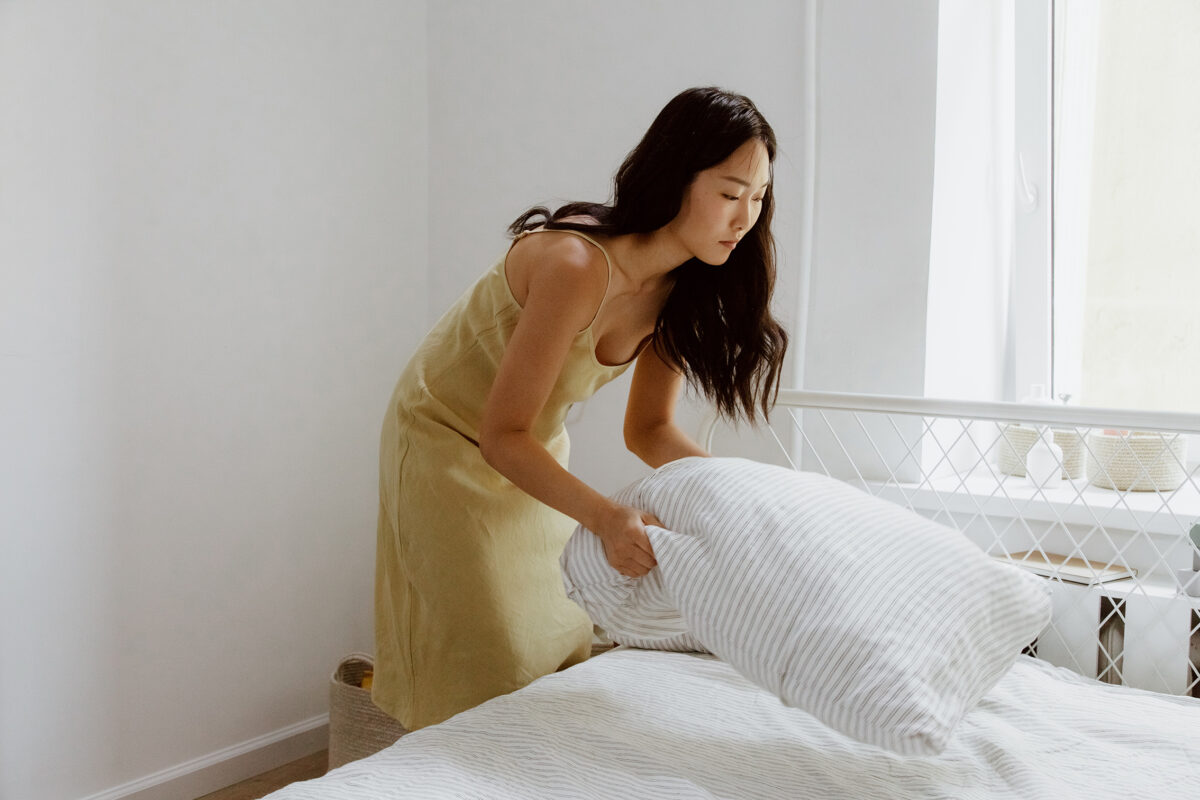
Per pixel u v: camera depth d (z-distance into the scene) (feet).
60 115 6.12
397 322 8.30
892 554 3.67
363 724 6.31
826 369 6.77
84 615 6.44
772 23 6.73
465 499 4.68
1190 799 3.48
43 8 6.00
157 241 6.65
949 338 6.66
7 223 5.93
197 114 6.82
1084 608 5.36
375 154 8.02
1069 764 3.78
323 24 7.57
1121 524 5.84
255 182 7.19
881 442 6.59
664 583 3.79
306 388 7.64
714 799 3.38
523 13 7.84
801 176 6.70
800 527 3.71
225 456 7.14
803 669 3.42
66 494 6.31
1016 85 6.86
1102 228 6.85
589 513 3.94
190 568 6.99
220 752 7.27
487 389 4.72
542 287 4.03
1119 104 6.71
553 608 4.93
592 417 7.67
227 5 6.95
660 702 4.30
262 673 7.50
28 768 6.23
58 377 6.22
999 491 6.30
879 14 6.41
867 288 6.57
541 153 7.81
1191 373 6.63
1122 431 6.37
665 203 4.06
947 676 3.37
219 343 7.05
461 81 8.21
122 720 6.68
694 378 5.05
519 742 3.78
